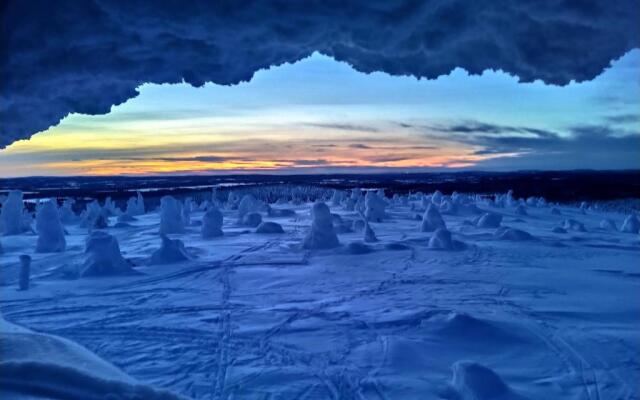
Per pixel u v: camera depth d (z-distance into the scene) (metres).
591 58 5.91
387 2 5.06
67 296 11.49
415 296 11.13
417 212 35.88
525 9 5.27
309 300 10.84
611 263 15.37
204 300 10.97
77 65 5.61
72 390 5.04
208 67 6.06
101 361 6.90
